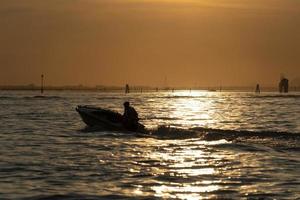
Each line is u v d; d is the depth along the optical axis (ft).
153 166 163.43
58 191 125.80
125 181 138.41
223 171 155.22
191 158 181.06
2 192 124.57
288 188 130.62
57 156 184.03
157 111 513.04
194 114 463.42
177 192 126.21
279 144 217.36
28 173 148.77
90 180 139.44
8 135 262.67
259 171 155.02
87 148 208.23
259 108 583.58
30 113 465.47
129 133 265.34
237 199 119.24
